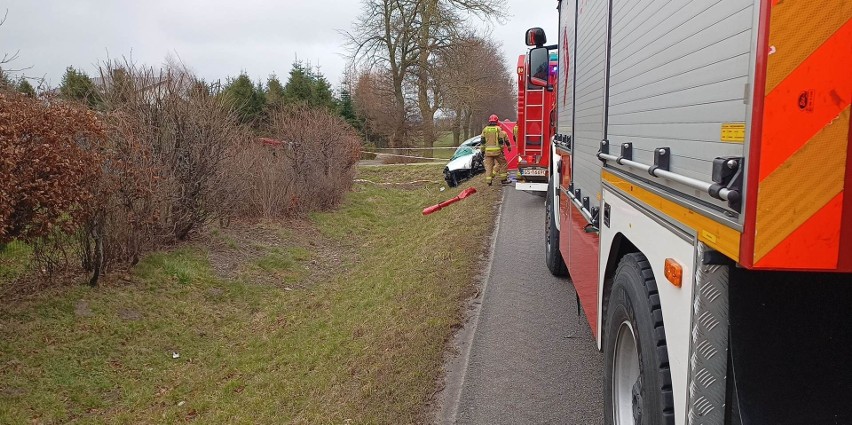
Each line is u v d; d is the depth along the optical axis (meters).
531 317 5.94
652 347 2.41
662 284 2.35
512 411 4.19
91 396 6.27
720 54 1.81
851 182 1.55
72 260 8.83
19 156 6.29
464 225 11.30
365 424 4.18
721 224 1.78
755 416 1.92
